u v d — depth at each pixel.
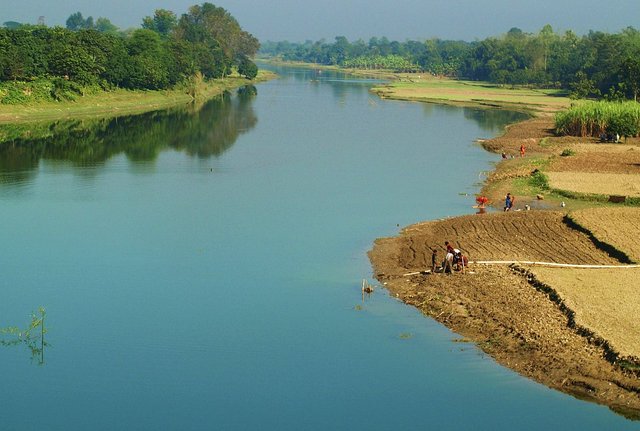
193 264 50.50
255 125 130.62
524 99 193.88
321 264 50.56
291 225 60.91
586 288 43.00
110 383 34.03
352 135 118.38
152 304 43.22
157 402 32.50
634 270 46.72
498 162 92.25
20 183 75.94
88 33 163.75
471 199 70.50
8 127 118.81
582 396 32.19
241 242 55.84
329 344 37.97
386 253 52.56
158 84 174.88
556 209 64.94
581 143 107.19
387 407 32.03
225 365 35.78
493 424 30.64
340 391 33.44
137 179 79.62
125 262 50.72
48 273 48.22
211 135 116.81
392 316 41.31
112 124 128.75
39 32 166.62
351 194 73.19
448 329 39.38
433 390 33.31
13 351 36.97
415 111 161.25
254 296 44.59
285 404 32.38
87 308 42.50
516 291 43.28
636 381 32.41
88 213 64.00
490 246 52.78
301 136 116.62
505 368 34.84
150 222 61.38
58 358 36.28
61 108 139.50
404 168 88.12
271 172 85.00
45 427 30.41
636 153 95.56
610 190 70.69
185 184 77.38
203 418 31.27
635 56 197.88
